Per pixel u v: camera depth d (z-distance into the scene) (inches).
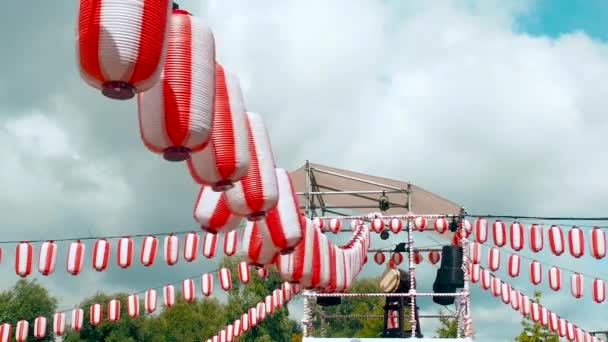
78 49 166.7
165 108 187.2
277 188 249.6
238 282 1636.3
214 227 266.5
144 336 1724.9
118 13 163.0
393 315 589.9
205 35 193.8
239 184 242.4
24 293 1742.1
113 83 168.4
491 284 628.1
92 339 1685.5
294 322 1836.9
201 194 265.4
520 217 549.3
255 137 245.0
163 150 195.2
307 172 622.5
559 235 537.3
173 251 555.2
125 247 547.2
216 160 214.8
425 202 647.1
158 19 167.6
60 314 664.4
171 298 631.2
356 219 585.0
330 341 508.4
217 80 216.2
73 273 535.8
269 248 295.6
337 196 665.0
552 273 580.4
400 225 576.7
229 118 216.1
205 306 1784.0
